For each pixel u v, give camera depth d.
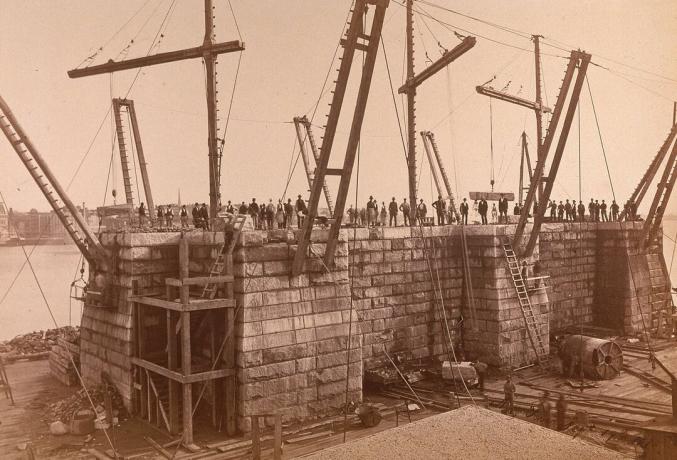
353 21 16.59
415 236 25.33
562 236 32.25
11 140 18.86
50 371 25.41
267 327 18.06
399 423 18.45
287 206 26.08
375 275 23.86
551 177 25.14
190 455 15.93
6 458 15.70
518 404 19.94
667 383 22.41
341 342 19.78
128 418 19.02
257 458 14.38
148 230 23.16
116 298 20.36
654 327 33.91
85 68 20.06
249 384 17.52
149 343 19.86
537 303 27.17
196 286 19.91
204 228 23.02
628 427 16.80
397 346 24.45
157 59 20.00
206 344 19.73
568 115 24.25
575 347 23.98
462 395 21.50
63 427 17.70
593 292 34.03
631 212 34.59
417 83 24.92
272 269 18.44
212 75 20.34
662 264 35.19
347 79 17.12
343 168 18.28
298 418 18.56
